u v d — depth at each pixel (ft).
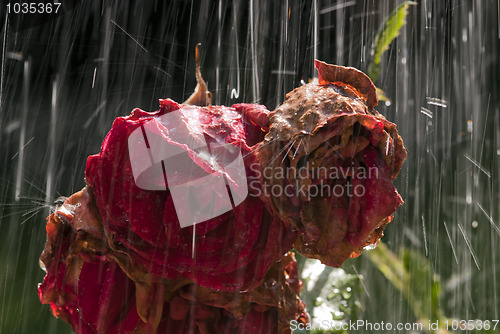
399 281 1.61
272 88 2.52
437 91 3.51
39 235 3.01
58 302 1.17
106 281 1.13
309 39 2.82
